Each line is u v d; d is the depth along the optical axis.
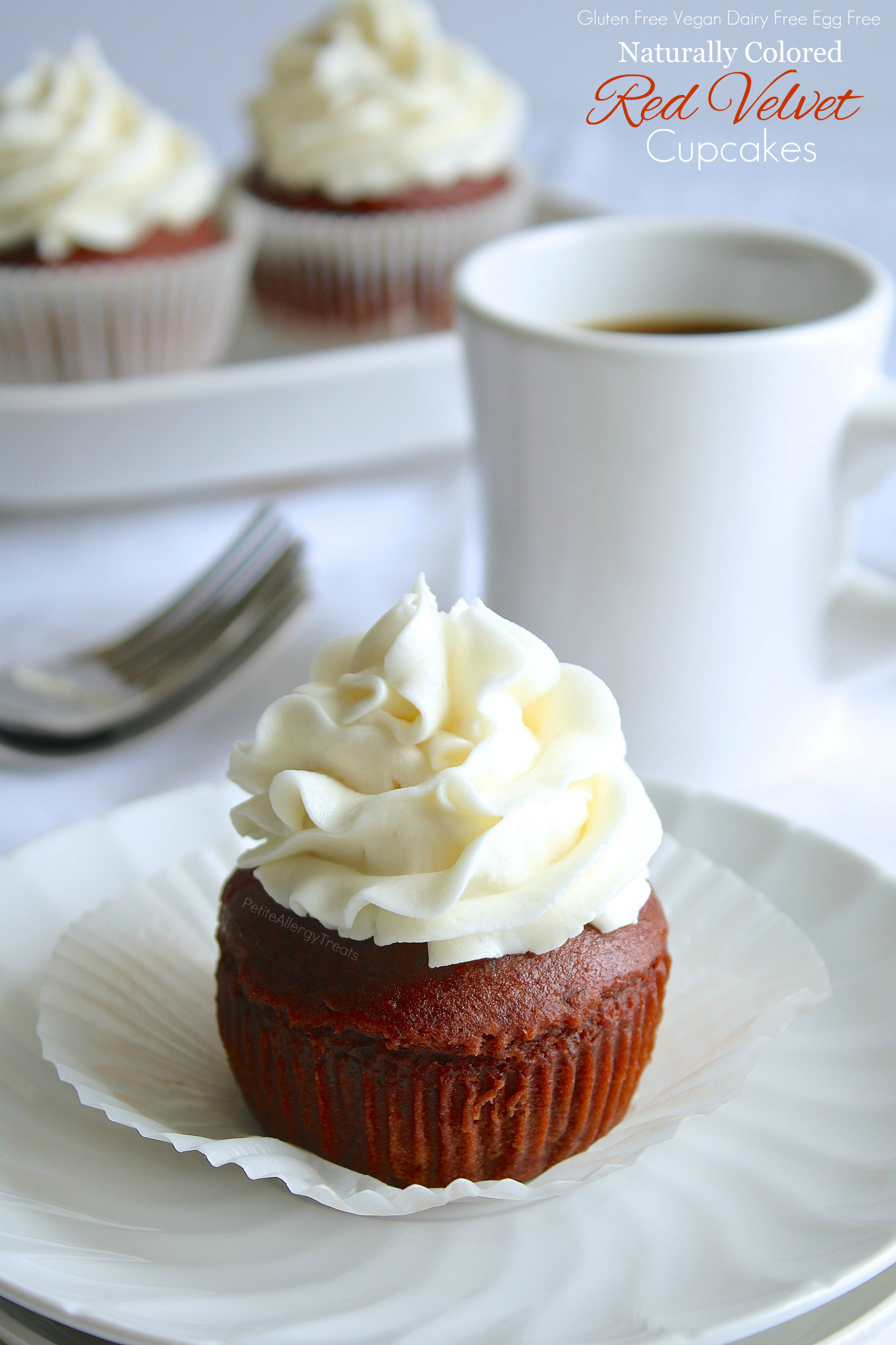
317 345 0.76
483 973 0.42
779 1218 0.41
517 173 0.77
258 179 0.76
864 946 0.45
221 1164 0.41
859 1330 0.39
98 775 0.52
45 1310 0.38
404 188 0.73
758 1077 0.43
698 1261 0.40
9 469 0.61
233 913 0.44
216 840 0.48
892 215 0.75
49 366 0.69
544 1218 0.41
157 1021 0.45
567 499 0.51
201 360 0.72
